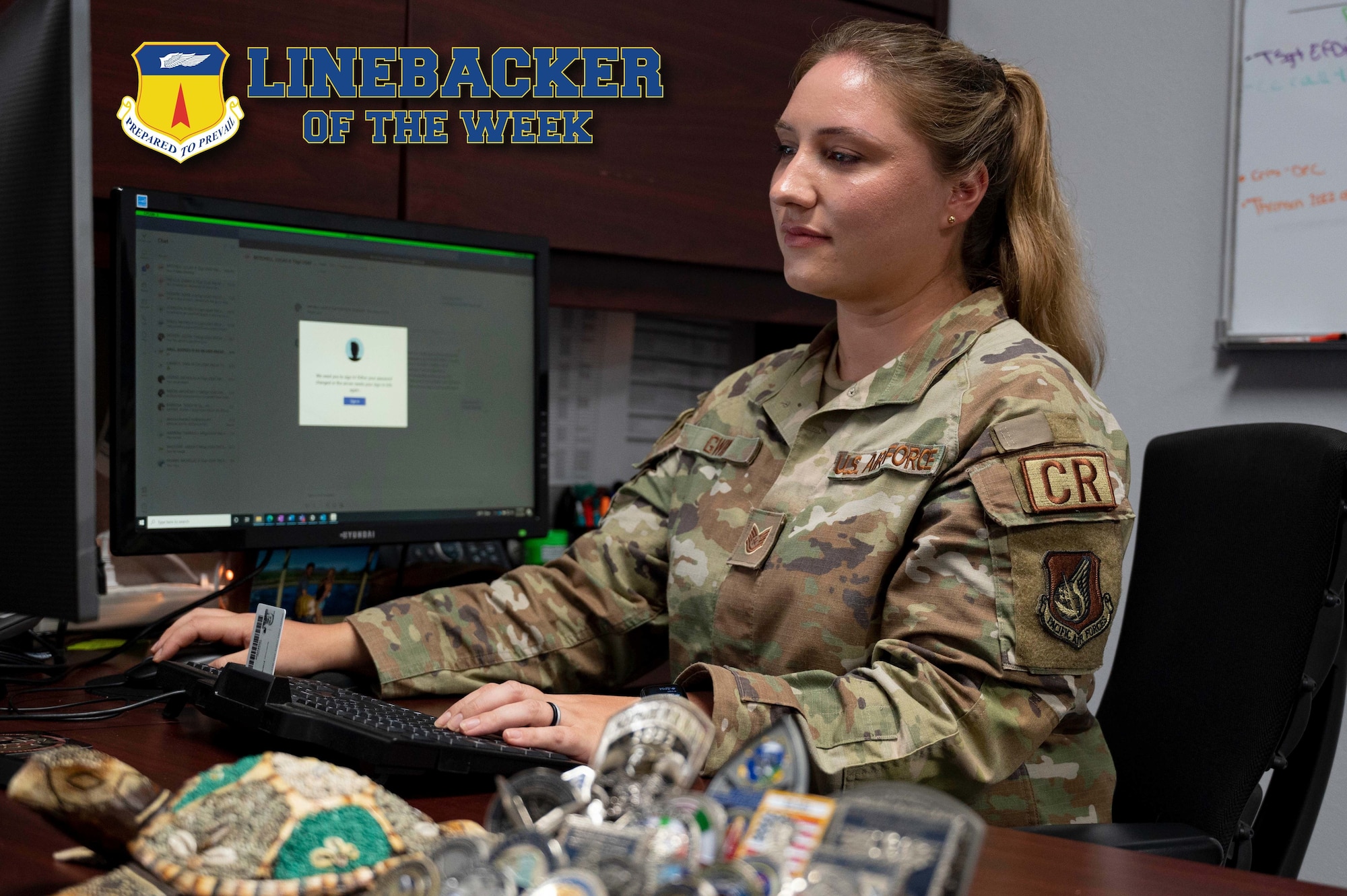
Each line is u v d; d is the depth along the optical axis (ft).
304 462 3.73
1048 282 3.28
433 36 4.37
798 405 3.38
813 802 1.12
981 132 3.10
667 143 4.91
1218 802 2.83
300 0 4.11
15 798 1.30
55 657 3.33
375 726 2.10
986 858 1.69
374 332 3.88
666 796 1.22
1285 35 4.79
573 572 3.50
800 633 2.88
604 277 4.87
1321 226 4.70
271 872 1.26
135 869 1.33
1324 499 2.84
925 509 2.77
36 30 2.10
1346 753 4.58
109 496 3.51
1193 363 5.16
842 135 3.01
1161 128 5.28
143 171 3.87
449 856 1.12
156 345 3.43
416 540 3.97
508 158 4.55
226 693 2.32
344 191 4.24
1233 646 2.94
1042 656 2.47
